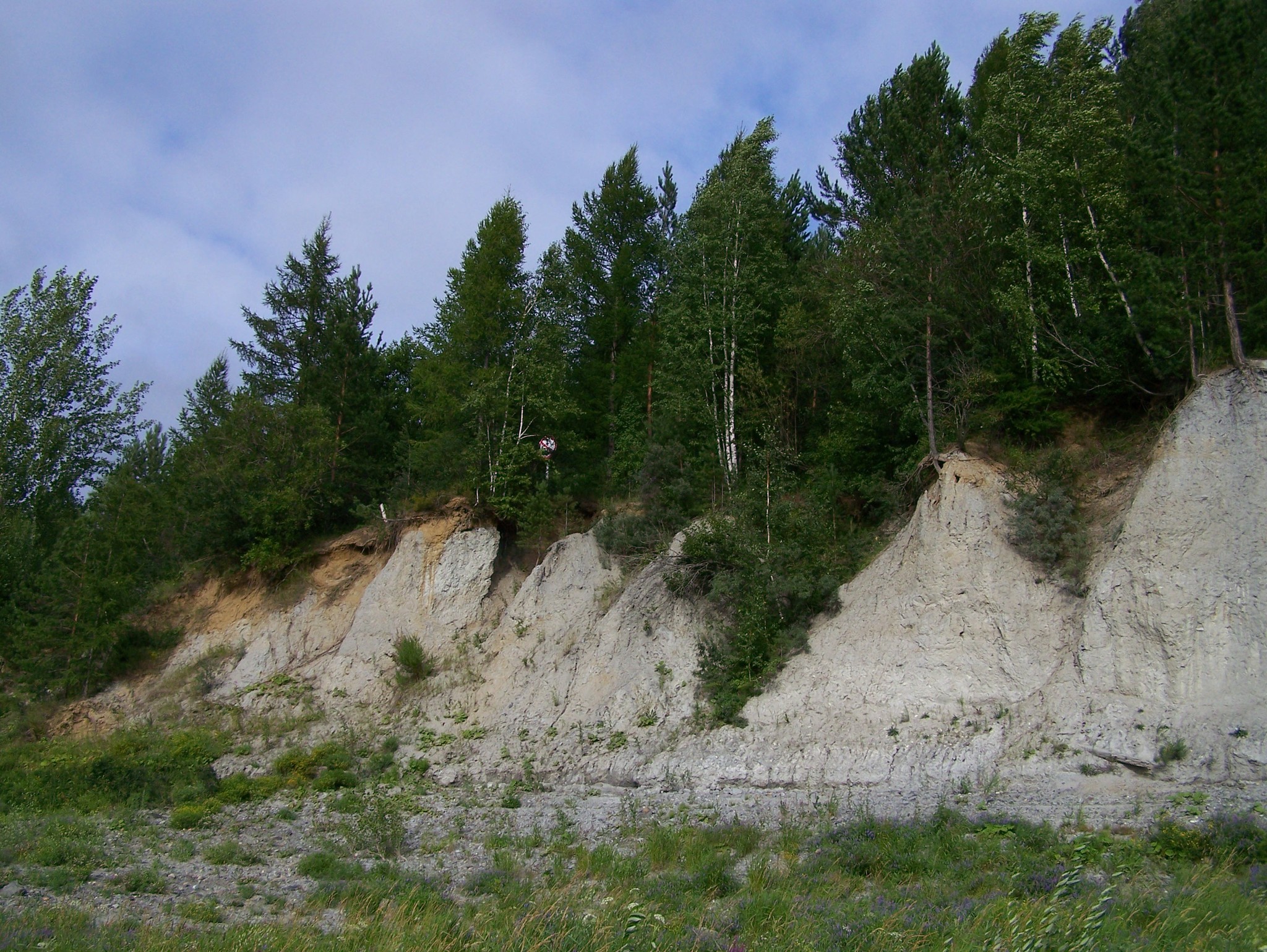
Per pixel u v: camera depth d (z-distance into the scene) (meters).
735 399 29.20
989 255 24.89
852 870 12.88
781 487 25.62
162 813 21.61
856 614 21.94
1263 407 18.25
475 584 30.09
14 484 40.56
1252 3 22.97
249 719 28.28
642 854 14.78
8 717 31.78
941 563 20.97
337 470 35.84
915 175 32.56
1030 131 25.16
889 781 17.89
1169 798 14.67
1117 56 27.62
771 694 21.16
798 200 38.38
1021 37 26.98
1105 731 16.53
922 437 24.12
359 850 16.66
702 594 24.73
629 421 34.00
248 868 15.77
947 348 24.61
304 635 31.53
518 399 31.67
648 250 39.38
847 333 25.67
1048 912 9.42
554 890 13.01
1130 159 20.95
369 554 32.91
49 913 12.26
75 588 32.81
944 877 12.09
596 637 25.47
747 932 10.34
